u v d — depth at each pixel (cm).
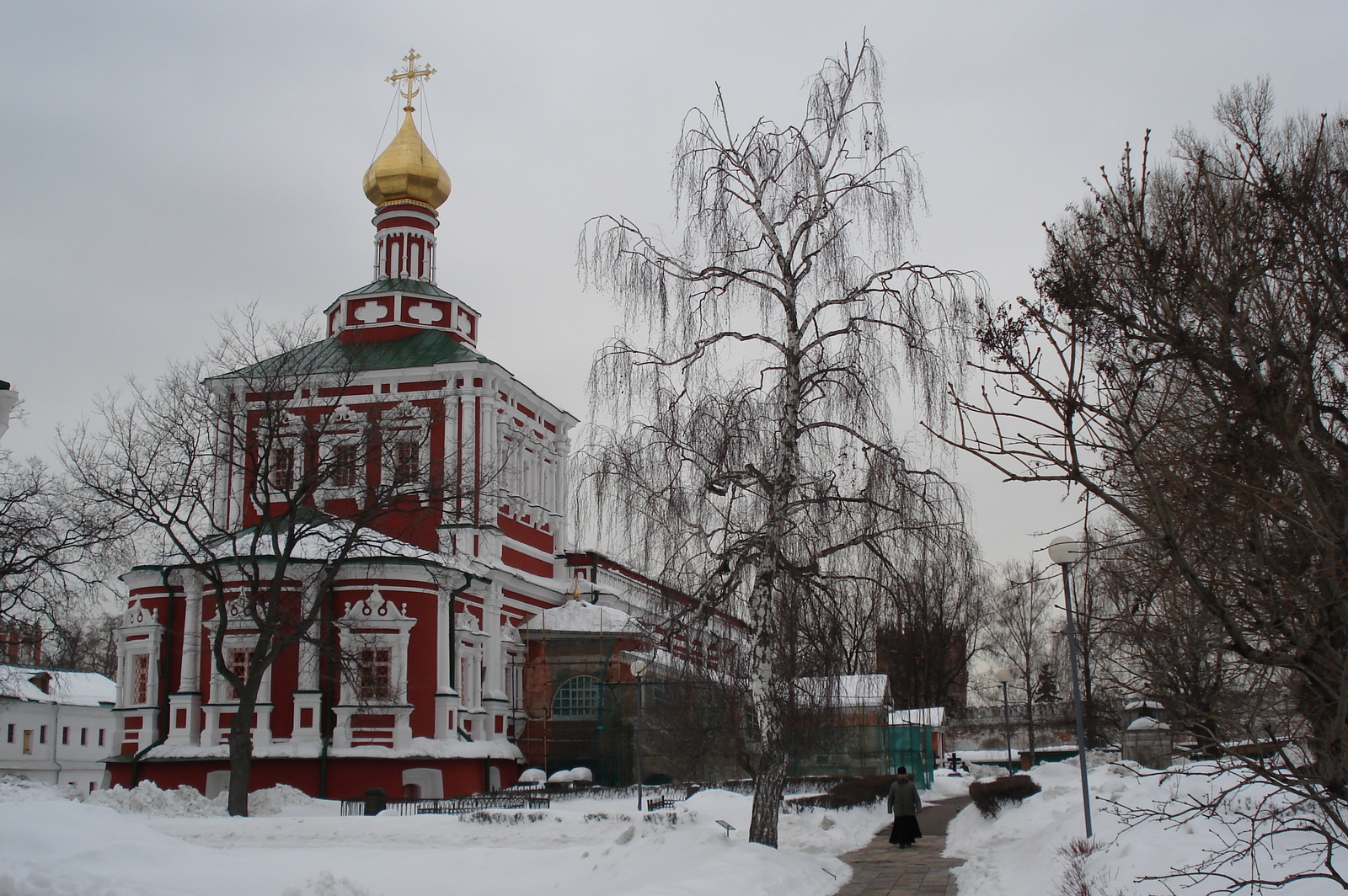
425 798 4141
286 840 3056
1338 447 830
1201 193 880
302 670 4419
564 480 6228
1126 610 929
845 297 2128
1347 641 776
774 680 2177
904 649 2270
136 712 4625
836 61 2219
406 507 5081
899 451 2075
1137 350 848
